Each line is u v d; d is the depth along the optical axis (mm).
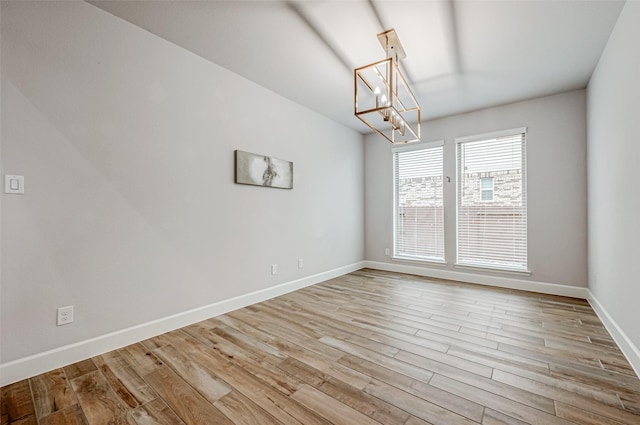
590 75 3016
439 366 1844
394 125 2494
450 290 3652
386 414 1405
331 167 4375
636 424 1327
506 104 3795
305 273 3875
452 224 4230
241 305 3016
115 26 2133
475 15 2102
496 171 3924
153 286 2342
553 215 3510
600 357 1951
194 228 2625
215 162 2793
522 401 1496
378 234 5016
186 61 2566
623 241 2074
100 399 1536
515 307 2990
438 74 2984
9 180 1695
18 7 1730
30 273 1771
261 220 3266
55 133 1862
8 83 1697
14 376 1692
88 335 1994
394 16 2119
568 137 3420
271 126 3375
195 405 1486
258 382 1683
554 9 2043
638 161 1808
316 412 1426
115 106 2131
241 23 2213
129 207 2205
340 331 2406
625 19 1994
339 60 2729
